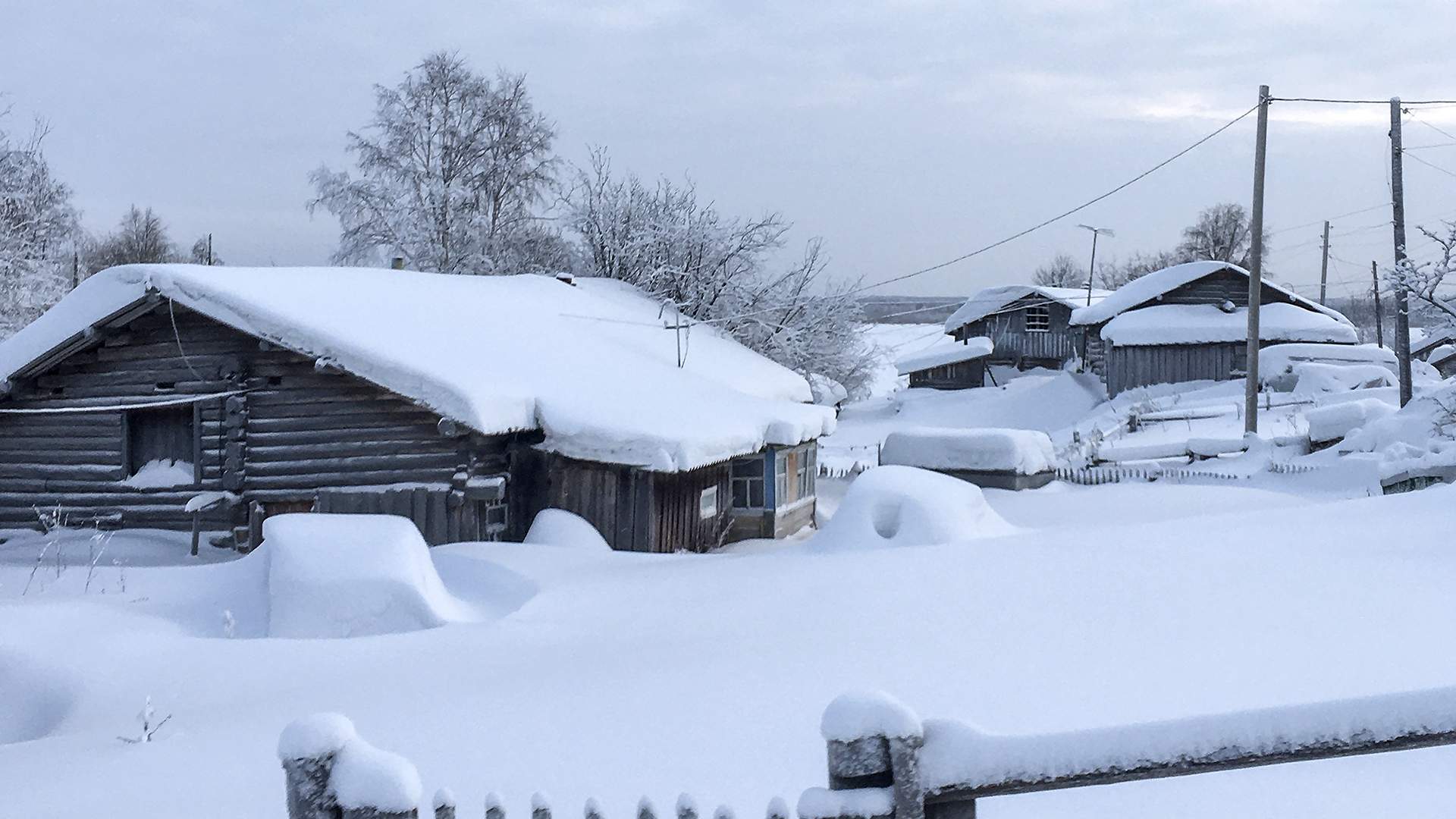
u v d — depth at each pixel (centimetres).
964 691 780
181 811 665
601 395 2192
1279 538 1349
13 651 1155
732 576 1430
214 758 780
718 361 3186
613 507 2048
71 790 735
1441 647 806
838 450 4938
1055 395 5541
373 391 2027
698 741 706
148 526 2106
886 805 327
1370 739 310
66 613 1268
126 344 2134
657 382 2520
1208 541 1369
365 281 2445
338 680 1055
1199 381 4794
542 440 2095
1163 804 546
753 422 2420
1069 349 6531
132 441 2150
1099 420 4500
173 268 2048
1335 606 965
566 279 3425
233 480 2059
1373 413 3073
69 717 1043
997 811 550
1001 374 6675
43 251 4503
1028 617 1034
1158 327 4850
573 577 1523
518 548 1734
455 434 1897
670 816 584
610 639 1128
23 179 4394
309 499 2053
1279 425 3638
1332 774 566
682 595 1338
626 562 1641
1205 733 317
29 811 698
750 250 4244
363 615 1284
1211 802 546
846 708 331
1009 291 6669
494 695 892
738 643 1023
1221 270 5038
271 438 2070
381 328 2094
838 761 332
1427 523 1305
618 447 1997
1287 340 4766
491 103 4944
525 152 5009
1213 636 893
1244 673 775
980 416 5581
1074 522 2400
